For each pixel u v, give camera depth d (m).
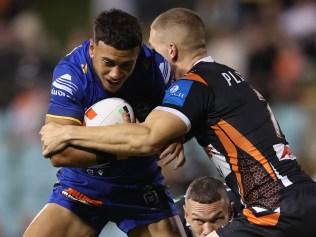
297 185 19.48
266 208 19.33
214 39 47.00
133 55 19.50
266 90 41.31
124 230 21.94
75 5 56.91
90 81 20.22
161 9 48.97
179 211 22.56
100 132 19.31
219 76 20.06
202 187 20.16
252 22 46.75
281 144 19.84
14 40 44.44
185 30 20.72
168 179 32.97
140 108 20.91
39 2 56.44
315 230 19.31
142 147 19.22
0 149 37.69
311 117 38.69
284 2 48.56
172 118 19.33
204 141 20.16
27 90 41.75
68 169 21.59
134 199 21.59
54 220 21.44
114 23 19.33
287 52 44.66
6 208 37.00
